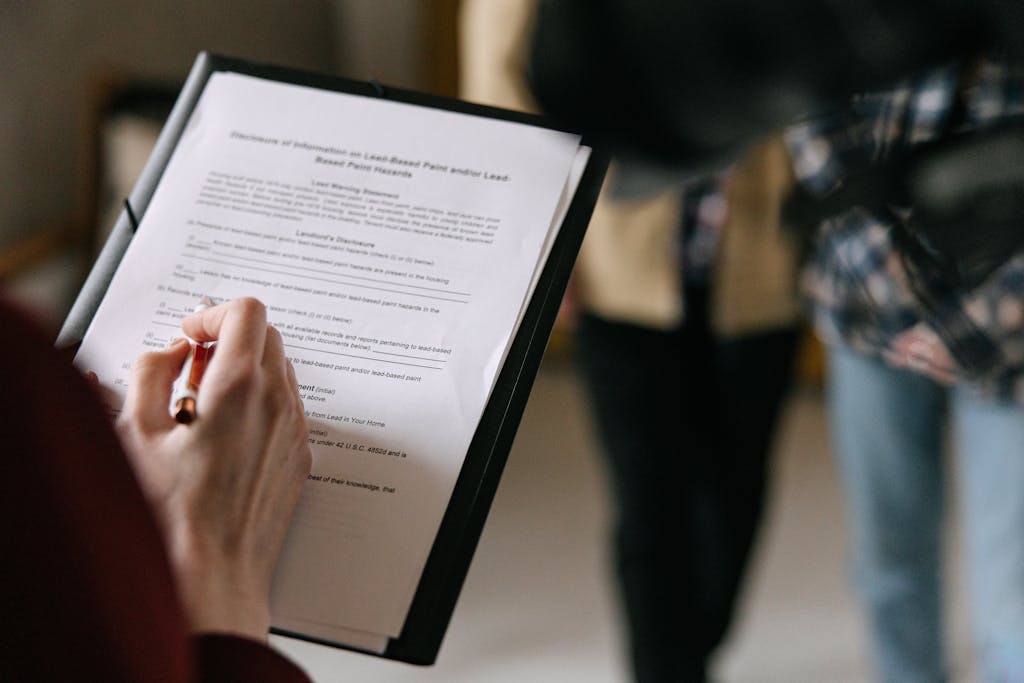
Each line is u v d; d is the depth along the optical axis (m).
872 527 1.24
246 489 0.46
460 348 0.55
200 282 0.57
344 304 0.56
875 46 0.27
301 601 0.51
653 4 0.27
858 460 1.20
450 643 1.63
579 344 1.33
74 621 0.27
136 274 0.57
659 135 0.30
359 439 0.53
